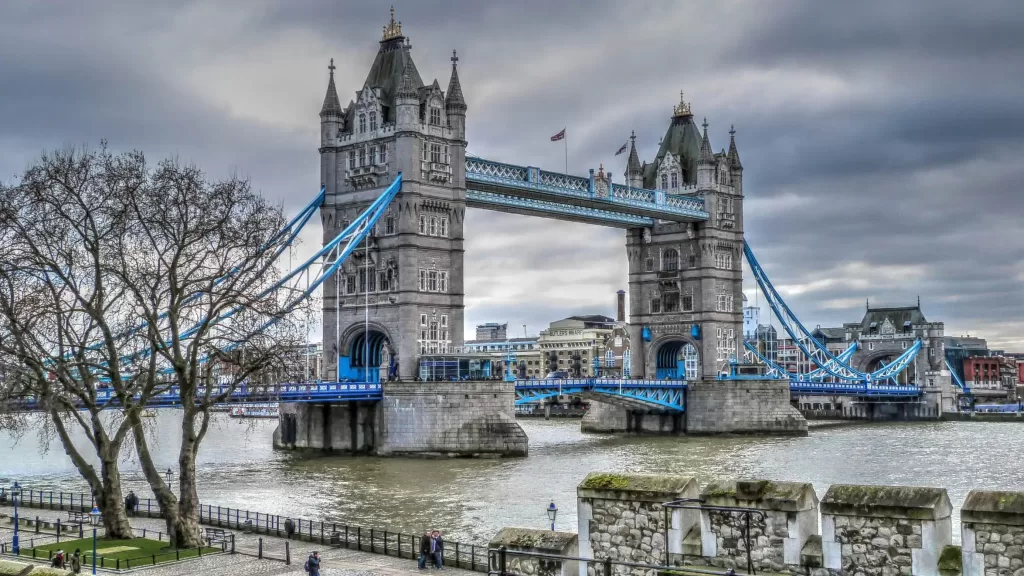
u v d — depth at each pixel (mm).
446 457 134125
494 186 155000
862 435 186000
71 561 53156
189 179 65812
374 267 148500
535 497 92125
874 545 25000
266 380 67062
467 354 142250
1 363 60500
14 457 134000
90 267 64938
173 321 60656
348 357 151875
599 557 28766
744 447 153750
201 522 68875
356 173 148750
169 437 178625
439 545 52875
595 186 169125
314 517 80125
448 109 150750
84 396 61125
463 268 150375
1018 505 23266
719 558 27094
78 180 63969
